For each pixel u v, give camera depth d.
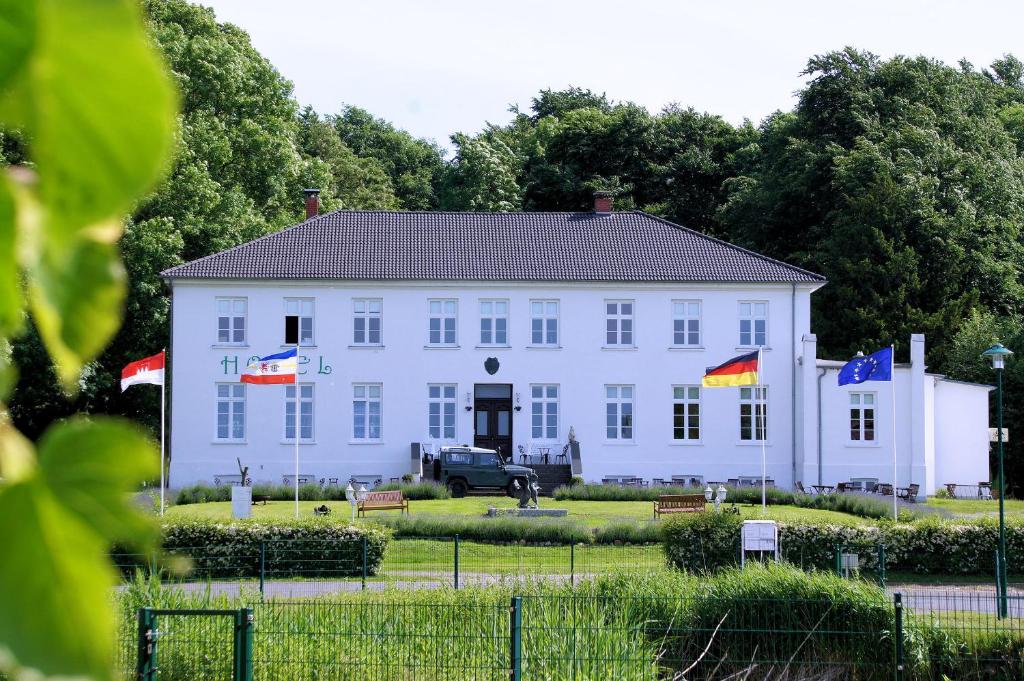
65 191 0.83
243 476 48.78
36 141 0.82
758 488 49.28
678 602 18.41
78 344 0.86
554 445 55.34
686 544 29.36
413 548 33.47
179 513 31.39
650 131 86.62
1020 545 30.72
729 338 55.66
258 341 54.25
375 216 58.38
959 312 64.50
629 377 55.59
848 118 74.88
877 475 54.25
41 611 0.84
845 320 66.00
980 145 74.75
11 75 0.80
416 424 54.97
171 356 54.28
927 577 30.14
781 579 18.64
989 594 26.70
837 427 54.53
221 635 16.39
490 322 55.66
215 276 53.59
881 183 66.81
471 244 57.12
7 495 0.86
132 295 53.41
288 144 64.69
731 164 85.19
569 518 40.78
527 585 21.00
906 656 17.45
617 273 55.66
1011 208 70.00
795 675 17.42
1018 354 61.47
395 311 55.19
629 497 49.09
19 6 0.80
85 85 0.82
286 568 28.77
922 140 70.25
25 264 0.84
